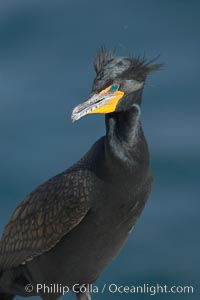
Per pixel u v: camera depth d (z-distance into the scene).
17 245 16.22
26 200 16.20
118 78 15.18
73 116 15.09
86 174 15.43
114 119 15.25
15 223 16.27
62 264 15.79
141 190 15.34
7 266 16.45
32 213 15.97
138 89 15.26
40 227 15.84
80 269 15.80
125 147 15.13
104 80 15.20
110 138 15.17
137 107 15.26
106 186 15.24
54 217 15.65
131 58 15.46
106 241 15.56
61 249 15.72
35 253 15.96
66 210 15.51
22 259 16.17
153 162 37.97
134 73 15.21
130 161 15.13
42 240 15.83
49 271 15.94
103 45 24.06
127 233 15.69
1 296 16.86
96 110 15.14
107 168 15.19
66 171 15.92
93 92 15.24
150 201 35.22
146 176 15.34
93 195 15.32
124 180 15.16
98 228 15.45
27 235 16.03
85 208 15.38
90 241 15.55
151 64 15.39
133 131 15.16
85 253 15.64
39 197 15.94
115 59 15.31
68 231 15.59
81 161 15.85
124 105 15.19
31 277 16.28
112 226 15.45
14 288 16.56
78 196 15.40
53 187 15.79
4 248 16.48
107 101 15.14
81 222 15.50
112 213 15.34
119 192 15.23
